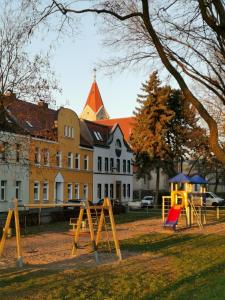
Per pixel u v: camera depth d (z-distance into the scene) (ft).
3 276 42.32
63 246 67.31
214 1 42.93
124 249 63.21
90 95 387.14
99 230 59.21
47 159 144.66
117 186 223.92
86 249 63.31
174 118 190.60
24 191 152.25
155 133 184.65
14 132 99.40
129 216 143.95
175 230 96.32
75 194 186.29
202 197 119.85
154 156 184.96
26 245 68.69
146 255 57.47
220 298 30.63
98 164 206.69
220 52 52.49
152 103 184.75
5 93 90.12
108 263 51.24
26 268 47.34
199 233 89.45
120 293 35.63
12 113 102.37
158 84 185.16
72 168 183.52
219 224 114.32
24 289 36.68
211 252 59.52
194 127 191.83
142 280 40.81
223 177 262.67
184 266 48.26
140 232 91.45
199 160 224.74
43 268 47.39
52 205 56.80
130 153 237.66
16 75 90.38
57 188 173.99
